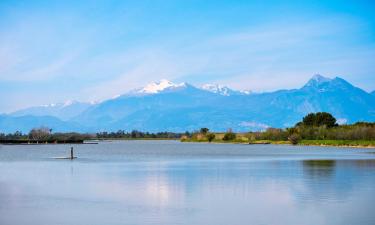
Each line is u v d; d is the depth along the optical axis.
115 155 135.50
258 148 190.00
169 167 85.06
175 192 50.09
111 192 50.19
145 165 90.75
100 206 41.59
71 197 46.84
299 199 44.97
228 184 56.91
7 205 42.25
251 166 86.56
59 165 90.81
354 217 36.84
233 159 111.25
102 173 72.12
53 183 58.44
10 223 35.25
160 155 134.75
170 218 36.78
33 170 78.19
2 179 63.16
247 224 34.91
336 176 65.81
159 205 42.09
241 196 47.09
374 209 39.81
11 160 109.38
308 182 58.44
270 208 40.47
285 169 78.69
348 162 96.38
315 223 35.06
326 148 185.62
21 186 55.47
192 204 42.53
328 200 44.31
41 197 46.72
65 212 39.06
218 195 47.91
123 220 36.09
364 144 199.88
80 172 74.12
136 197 46.72
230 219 36.41
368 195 47.25
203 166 87.31
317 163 93.62
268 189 52.09
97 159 113.69
